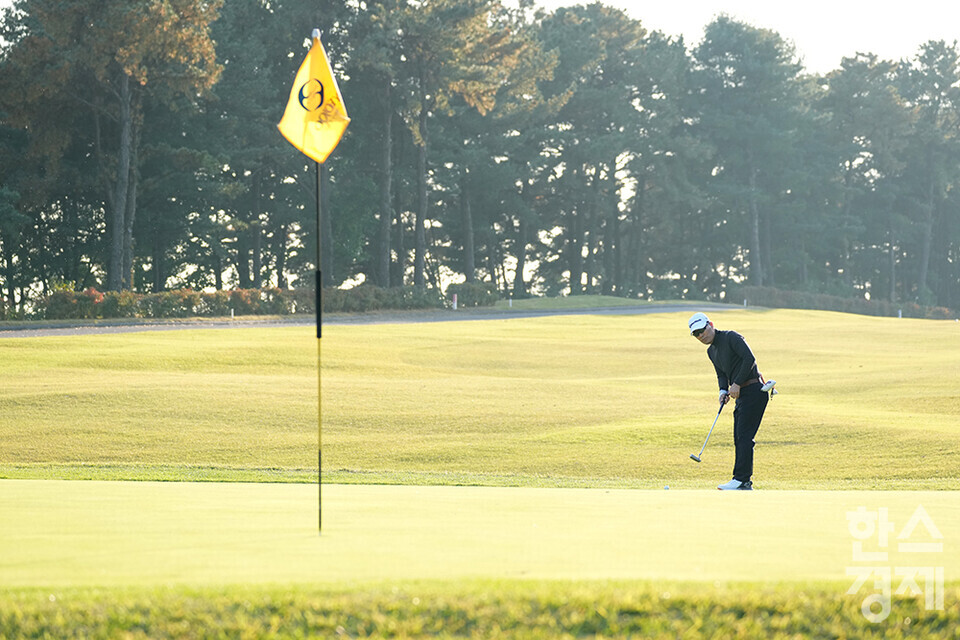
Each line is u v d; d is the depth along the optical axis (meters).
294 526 11.25
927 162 188.88
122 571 8.45
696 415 41.44
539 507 13.35
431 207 152.50
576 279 163.88
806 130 174.50
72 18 86.94
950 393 46.25
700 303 138.62
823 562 9.10
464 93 118.56
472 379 53.34
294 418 40.22
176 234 120.75
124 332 70.81
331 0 119.94
